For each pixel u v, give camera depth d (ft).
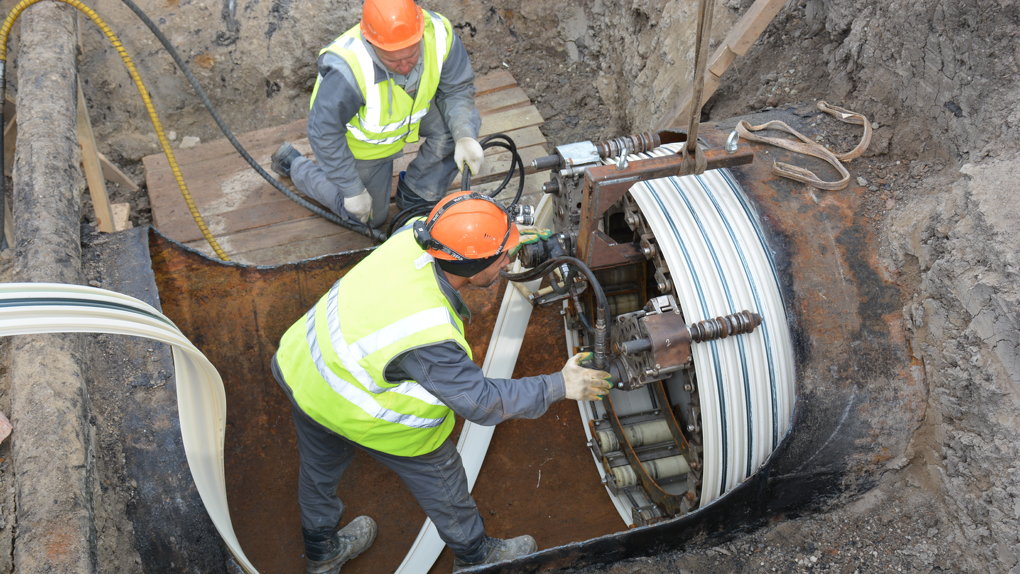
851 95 10.65
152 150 16.53
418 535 10.89
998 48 8.29
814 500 8.80
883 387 8.39
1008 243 7.59
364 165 12.93
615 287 11.12
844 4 10.83
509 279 9.82
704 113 13.47
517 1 17.92
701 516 8.39
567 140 16.96
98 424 8.25
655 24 15.14
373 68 11.24
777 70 12.18
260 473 11.28
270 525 11.06
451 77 12.34
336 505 9.80
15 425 7.49
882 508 8.72
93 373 8.62
